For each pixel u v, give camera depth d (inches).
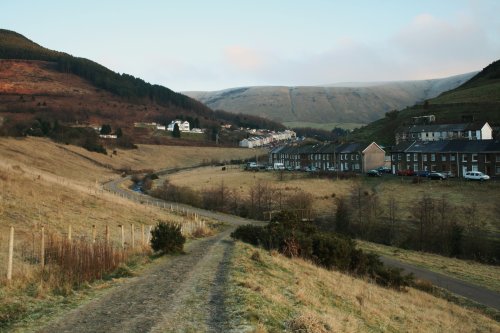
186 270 885.8
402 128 5369.1
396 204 2721.5
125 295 674.2
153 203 2854.3
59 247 878.4
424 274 1547.7
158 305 616.7
